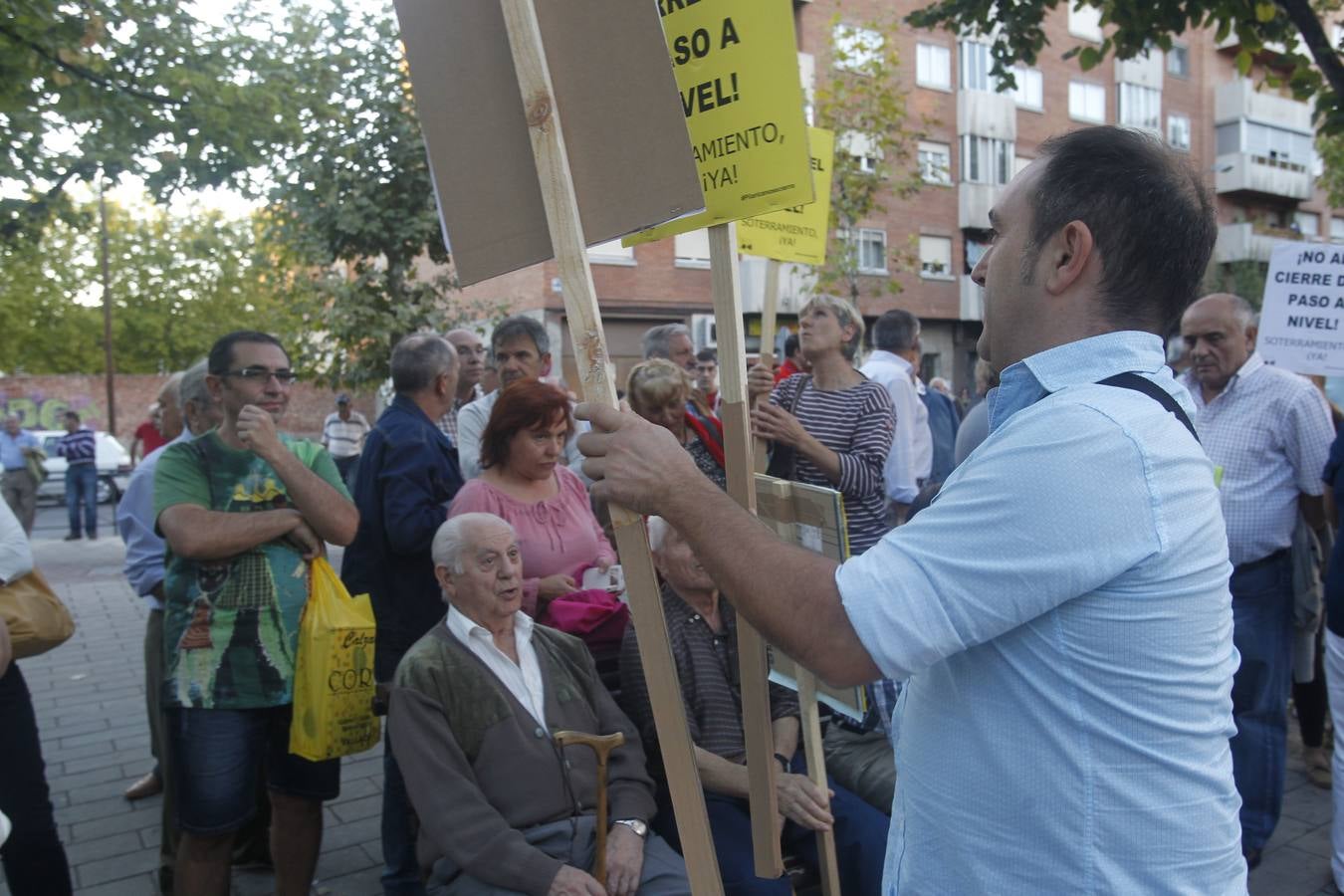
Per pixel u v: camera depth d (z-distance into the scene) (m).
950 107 25.19
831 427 4.14
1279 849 3.83
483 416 4.59
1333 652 3.44
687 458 1.32
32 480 12.16
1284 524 3.64
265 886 3.62
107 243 25.77
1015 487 1.12
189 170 6.38
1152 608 1.11
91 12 5.38
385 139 10.37
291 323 12.00
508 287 19.56
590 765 2.80
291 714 3.03
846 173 16.53
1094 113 27.86
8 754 2.80
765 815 1.64
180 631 2.85
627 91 1.48
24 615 2.76
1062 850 1.13
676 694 1.46
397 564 3.49
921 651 1.13
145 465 4.13
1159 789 1.12
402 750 2.66
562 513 3.52
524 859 2.50
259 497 2.95
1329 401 5.51
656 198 1.46
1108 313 1.24
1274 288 4.89
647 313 20.62
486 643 2.78
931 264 25.11
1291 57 5.62
